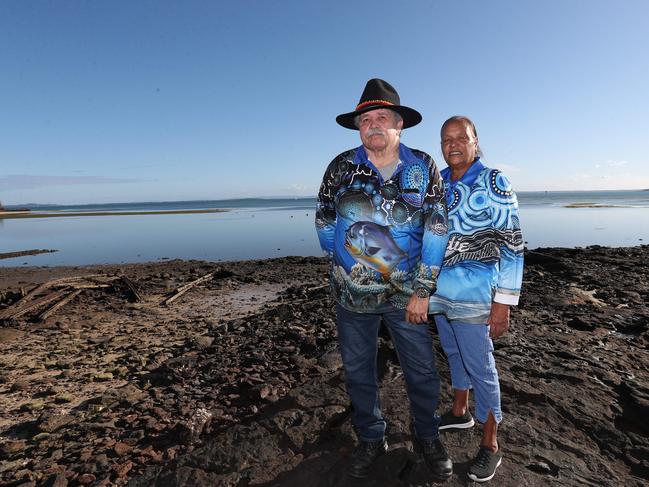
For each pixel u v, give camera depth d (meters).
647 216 50.88
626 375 3.80
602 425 2.85
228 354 5.45
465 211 2.29
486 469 2.28
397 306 2.20
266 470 2.51
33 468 3.04
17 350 6.46
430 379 2.26
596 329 5.62
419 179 2.07
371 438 2.38
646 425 2.88
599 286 9.02
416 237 2.14
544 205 95.44
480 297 2.28
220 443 2.81
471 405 3.05
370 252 2.12
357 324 2.29
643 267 11.62
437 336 5.05
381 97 2.02
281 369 4.65
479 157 2.40
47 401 4.48
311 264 17.12
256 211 106.69
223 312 9.08
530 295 7.94
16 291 11.30
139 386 4.74
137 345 6.56
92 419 3.86
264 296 10.77
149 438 3.35
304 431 2.87
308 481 2.37
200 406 3.89
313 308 7.89
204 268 16.72
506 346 4.57
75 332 7.53
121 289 11.48
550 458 2.49
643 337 5.12
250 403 3.81
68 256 23.08
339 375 3.66
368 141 2.06
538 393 3.24
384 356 4.11
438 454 2.32
